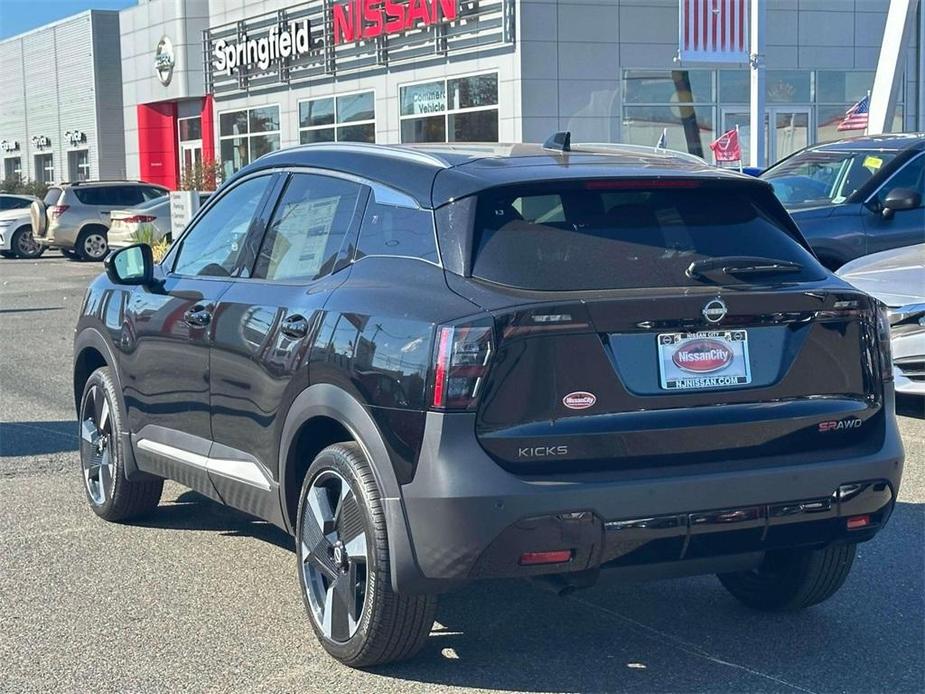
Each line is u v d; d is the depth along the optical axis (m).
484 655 4.86
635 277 4.34
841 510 4.46
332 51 31.41
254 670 4.71
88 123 47.72
